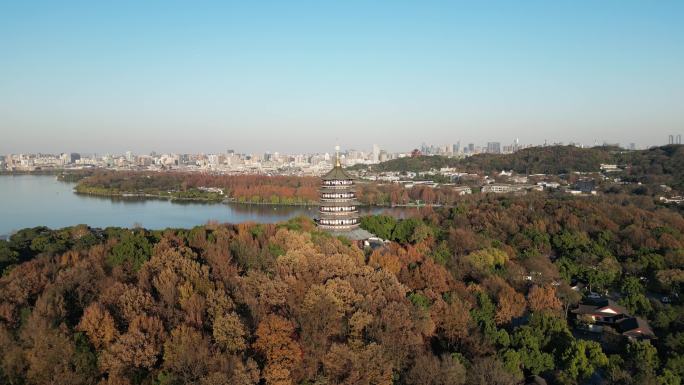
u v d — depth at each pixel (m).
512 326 156.75
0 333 116.94
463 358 126.25
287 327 120.12
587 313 171.88
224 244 187.00
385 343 124.25
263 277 148.88
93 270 160.88
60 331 115.38
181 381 108.38
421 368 116.12
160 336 117.88
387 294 148.38
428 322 139.12
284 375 109.31
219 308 129.12
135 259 169.12
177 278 147.75
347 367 114.38
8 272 169.38
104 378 109.88
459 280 190.12
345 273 160.88
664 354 140.62
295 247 187.12
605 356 133.12
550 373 132.88
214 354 111.06
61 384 105.62
